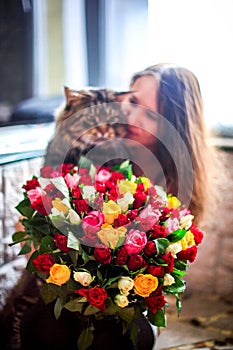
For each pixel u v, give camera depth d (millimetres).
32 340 828
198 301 1327
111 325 801
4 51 1605
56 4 1731
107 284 721
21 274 1082
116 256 725
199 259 1389
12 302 1069
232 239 1325
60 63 1774
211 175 1164
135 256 713
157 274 721
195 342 1087
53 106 1562
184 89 1021
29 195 788
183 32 1378
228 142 1270
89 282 714
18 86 1666
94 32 1760
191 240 785
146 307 763
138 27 1652
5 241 1044
